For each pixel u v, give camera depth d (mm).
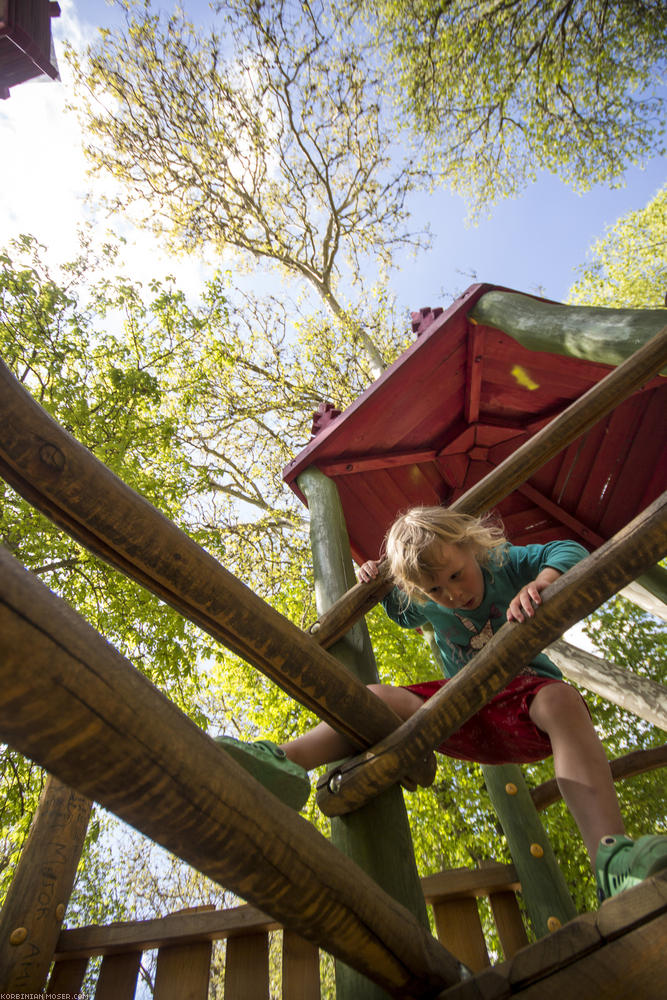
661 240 14453
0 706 562
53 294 8344
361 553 4594
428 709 1406
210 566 1234
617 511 4957
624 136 10664
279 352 13570
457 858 8055
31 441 1090
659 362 2178
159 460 8867
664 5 9258
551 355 3939
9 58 2016
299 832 778
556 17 9789
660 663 11047
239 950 1786
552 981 774
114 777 632
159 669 7277
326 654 1374
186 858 726
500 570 1978
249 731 11094
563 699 1616
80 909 10273
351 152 13195
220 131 12938
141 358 9414
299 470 3939
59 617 599
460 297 3672
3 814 6785
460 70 10703
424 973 931
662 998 725
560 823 8133
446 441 4496
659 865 932
